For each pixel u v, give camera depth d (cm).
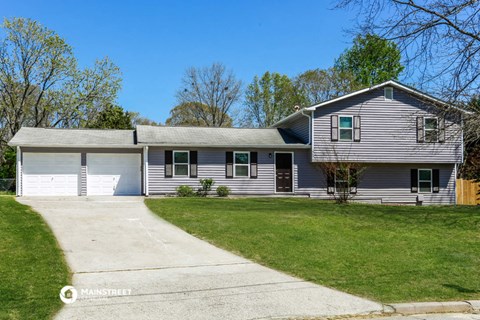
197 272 855
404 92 2569
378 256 1002
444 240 1191
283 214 1525
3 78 3494
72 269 852
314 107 2444
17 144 2152
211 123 5250
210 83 5219
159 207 1680
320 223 1362
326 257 982
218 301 689
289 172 2522
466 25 1222
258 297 712
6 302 638
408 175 2677
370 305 687
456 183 2750
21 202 1812
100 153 2302
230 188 2425
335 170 2275
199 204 1812
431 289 772
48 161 2227
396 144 2561
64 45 3584
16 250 942
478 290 774
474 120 1314
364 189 2608
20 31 3475
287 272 868
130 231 1232
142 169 2341
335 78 4544
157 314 625
